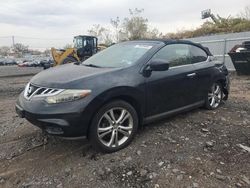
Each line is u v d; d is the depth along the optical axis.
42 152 4.27
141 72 4.47
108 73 4.18
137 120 4.41
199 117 5.61
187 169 3.68
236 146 4.33
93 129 3.90
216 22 29.38
